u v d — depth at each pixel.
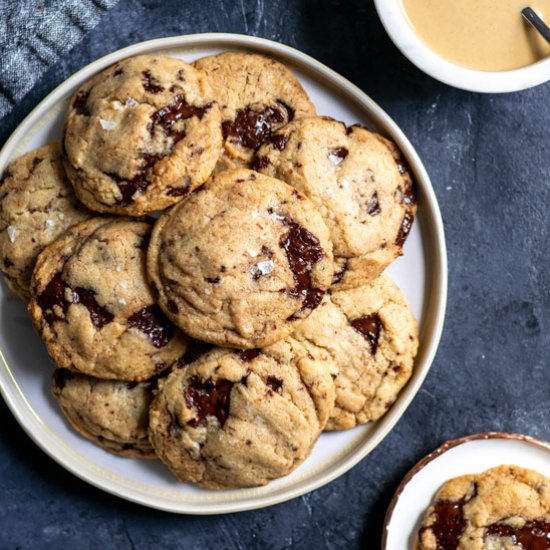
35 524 0.65
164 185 0.58
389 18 0.61
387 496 0.67
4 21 0.64
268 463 0.60
